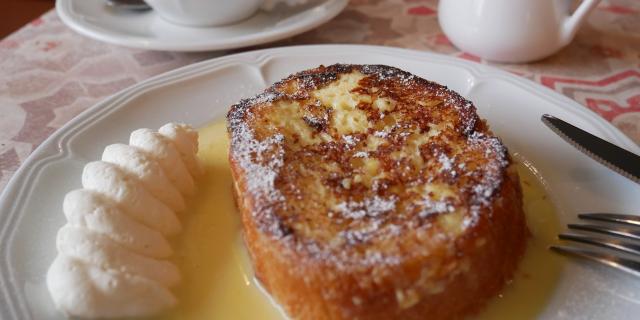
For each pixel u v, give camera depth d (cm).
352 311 25
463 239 26
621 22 46
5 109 38
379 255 25
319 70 35
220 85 38
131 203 29
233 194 32
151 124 35
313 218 27
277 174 29
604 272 28
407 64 38
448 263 26
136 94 36
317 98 33
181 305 28
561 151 33
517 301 28
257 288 29
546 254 29
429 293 26
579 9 39
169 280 28
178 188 32
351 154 30
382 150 30
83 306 26
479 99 36
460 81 37
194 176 33
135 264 27
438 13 45
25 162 32
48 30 46
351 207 27
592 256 28
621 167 30
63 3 44
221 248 30
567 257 29
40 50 44
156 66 42
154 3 42
